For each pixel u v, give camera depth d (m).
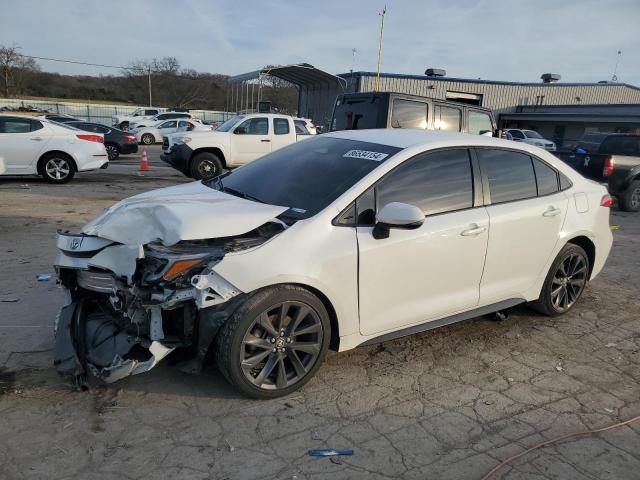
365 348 4.13
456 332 4.52
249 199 3.85
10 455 2.71
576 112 32.84
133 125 32.66
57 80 72.00
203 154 13.63
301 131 15.27
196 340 3.16
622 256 7.33
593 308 5.21
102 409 3.15
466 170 4.05
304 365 3.42
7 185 11.41
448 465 2.81
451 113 11.03
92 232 3.36
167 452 2.81
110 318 3.39
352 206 3.49
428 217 3.77
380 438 3.01
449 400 3.44
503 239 4.14
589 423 3.25
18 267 5.54
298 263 3.21
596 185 5.05
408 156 3.79
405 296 3.71
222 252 3.08
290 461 2.79
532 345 4.32
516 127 38.25
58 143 11.73
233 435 2.98
